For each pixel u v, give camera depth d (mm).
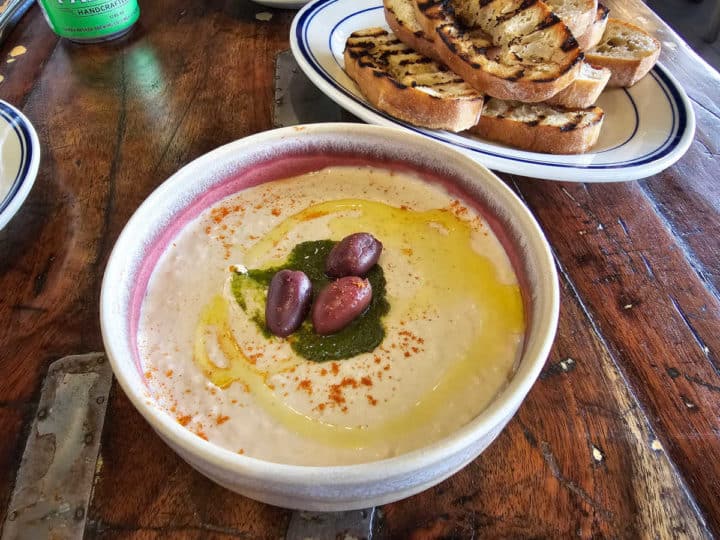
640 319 236
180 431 150
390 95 315
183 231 233
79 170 299
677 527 178
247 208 245
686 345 227
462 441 147
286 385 192
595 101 355
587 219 281
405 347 203
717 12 780
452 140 306
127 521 175
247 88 360
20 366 213
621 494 185
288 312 200
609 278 252
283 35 409
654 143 316
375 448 177
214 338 204
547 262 195
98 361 213
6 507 177
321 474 140
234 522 175
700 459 194
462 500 182
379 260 228
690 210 287
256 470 142
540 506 181
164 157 308
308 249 231
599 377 215
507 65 338
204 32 413
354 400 188
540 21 359
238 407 186
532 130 317
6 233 263
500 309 210
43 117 335
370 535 174
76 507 177
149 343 201
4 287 241
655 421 203
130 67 377
